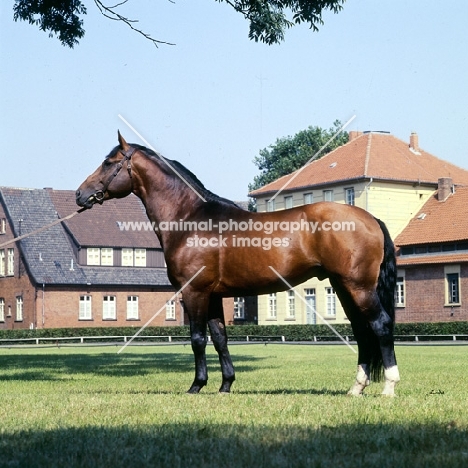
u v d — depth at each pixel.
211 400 10.40
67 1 21.16
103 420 8.63
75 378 17.77
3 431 7.94
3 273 67.81
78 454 6.67
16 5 21.20
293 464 6.08
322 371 19.80
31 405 10.34
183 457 6.46
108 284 66.50
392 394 10.52
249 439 7.12
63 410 9.63
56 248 66.75
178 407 9.62
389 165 59.75
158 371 20.66
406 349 35.69
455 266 51.91
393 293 10.65
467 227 52.69
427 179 59.81
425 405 9.57
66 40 21.47
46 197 70.12
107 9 18.59
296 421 8.22
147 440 7.21
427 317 53.47
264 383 15.28
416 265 54.16
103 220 69.25
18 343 57.69
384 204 58.56
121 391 13.59
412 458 6.29
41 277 64.12
